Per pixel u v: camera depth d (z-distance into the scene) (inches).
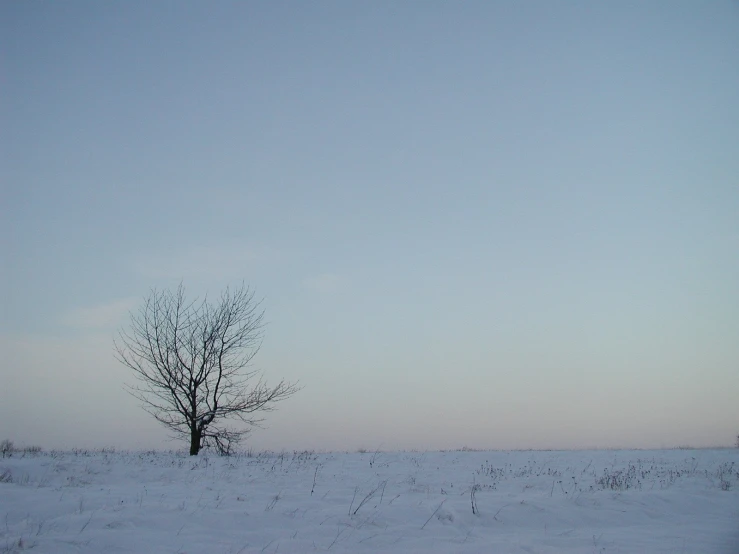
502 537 437.7
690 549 404.8
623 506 545.3
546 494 601.6
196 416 1083.9
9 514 442.3
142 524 418.9
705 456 1154.0
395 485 651.5
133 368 1099.3
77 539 374.3
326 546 396.2
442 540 421.1
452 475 752.3
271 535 416.5
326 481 661.9
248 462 836.6
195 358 1104.8
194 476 676.7
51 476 650.2
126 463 768.9
